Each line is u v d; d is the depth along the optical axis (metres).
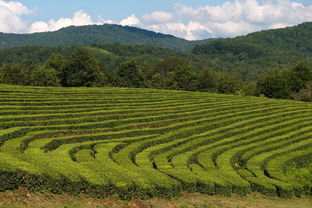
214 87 134.62
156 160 31.66
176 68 135.38
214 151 37.44
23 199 17.62
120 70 124.56
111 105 56.44
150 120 49.25
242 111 60.84
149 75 156.50
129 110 52.59
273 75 112.88
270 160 36.44
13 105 47.28
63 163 23.45
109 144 35.16
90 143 34.84
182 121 51.56
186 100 69.50
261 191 27.67
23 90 59.00
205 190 25.30
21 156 24.25
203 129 47.66
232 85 130.12
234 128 49.56
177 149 36.94
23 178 18.66
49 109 48.34
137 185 21.75
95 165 25.12
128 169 25.86
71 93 63.59
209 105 65.50
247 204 24.27
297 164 38.47
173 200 22.88
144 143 37.41
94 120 45.53
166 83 133.88
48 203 18.12
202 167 31.84
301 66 116.62
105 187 20.59
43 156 25.56
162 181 23.48
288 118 58.19
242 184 26.67
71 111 48.41
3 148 27.83
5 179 17.78
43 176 19.44
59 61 114.75
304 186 29.77
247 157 36.94
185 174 26.52
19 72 105.44
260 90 114.19
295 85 113.00
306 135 49.09
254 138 45.28
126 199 20.92
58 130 38.12
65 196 19.59
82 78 104.12
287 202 26.47
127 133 40.56
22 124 38.12
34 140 33.22
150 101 65.81
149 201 21.73
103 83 113.44
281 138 46.12
